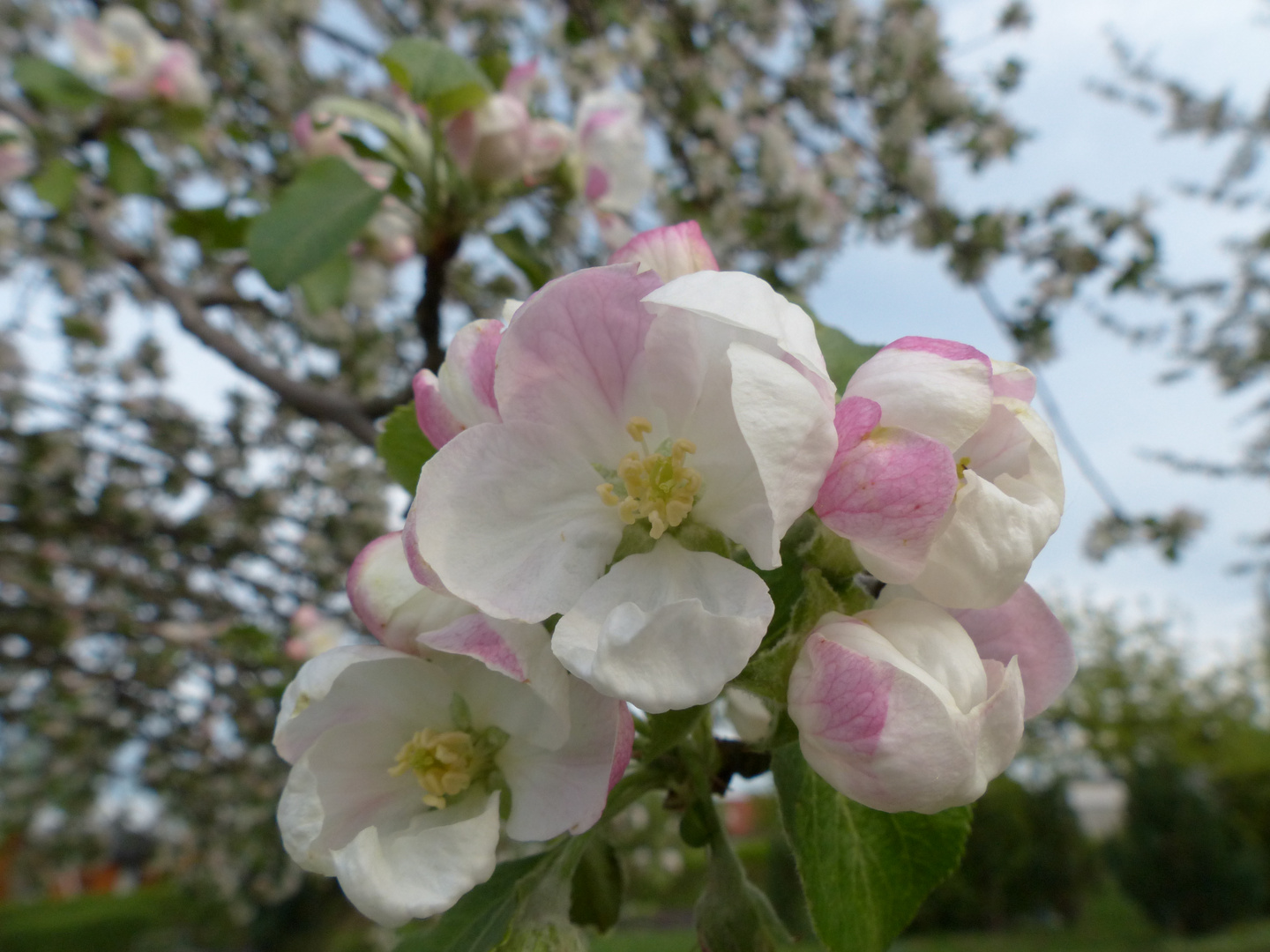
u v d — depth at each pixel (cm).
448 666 98
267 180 480
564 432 95
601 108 242
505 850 210
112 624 559
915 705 79
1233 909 1196
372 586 96
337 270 217
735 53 570
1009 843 1290
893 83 555
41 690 630
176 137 349
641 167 243
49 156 319
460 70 193
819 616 89
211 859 706
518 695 96
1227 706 1788
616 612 77
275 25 510
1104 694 1744
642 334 92
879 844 107
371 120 199
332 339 491
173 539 563
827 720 82
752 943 102
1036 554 83
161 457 584
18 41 518
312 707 100
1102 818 2008
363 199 194
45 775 772
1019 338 480
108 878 2378
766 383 79
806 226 496
